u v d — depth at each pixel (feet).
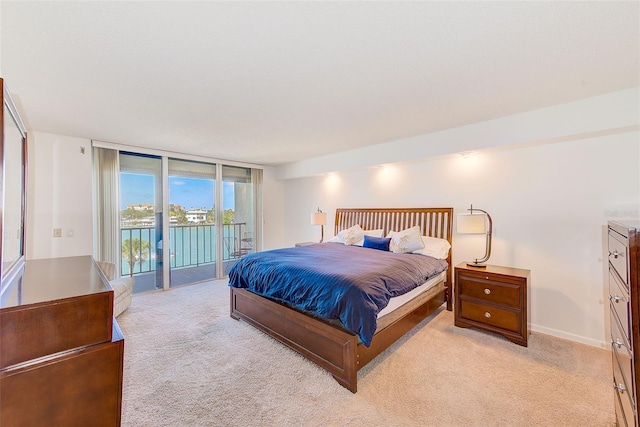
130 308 11.79
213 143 12.96
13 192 5.05
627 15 4.43
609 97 7.49
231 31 4.83
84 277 4.47
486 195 11.00
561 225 9.22
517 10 4.33
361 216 15.48
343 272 7.70
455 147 10.61
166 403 5.95
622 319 4.37
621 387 4.50
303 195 19.40
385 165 13.71
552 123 8.43
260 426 5.32
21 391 2.93
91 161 12.26
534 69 6.23
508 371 7.10
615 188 8.26
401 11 4.34
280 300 8.66
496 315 8.98
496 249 10.71
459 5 4.22
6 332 2.85
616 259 4.77
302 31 4.84
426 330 9.55
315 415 5.60
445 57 5.73
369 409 5.77
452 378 6.81
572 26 4.73
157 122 9.86
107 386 3.48
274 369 7.22
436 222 12.44
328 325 7.03
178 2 4.09
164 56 5.63
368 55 5.64
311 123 10.03
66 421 3.20
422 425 5.34
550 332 9.36
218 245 17.06
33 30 4.72
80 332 3.31
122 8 4.21
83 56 5.60
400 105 8.35
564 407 5.79
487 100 7.97
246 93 7.45
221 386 6.54
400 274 8.39
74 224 11.85
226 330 9.61
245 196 18.62
